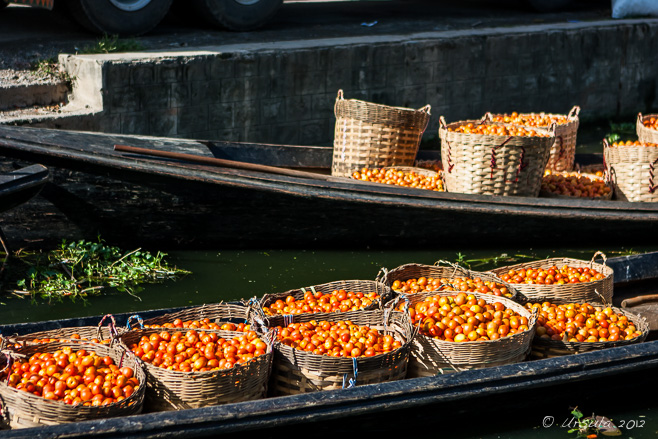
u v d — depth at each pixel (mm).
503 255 8461
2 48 11297
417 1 18359
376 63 12828
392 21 15281
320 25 14555
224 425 4133
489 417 5008
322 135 12703
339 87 12602
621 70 15688
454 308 5402
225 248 8320
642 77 16047
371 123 9023
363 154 9125
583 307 5750
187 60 11156
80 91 10875
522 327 5277
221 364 4578
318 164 9930
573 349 5363
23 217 7566
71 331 4977
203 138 11570
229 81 11586
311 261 8094
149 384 4500
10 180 6703
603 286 6207
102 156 7387
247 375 4535
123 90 10734
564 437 4977
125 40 12125
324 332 5023
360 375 4727
